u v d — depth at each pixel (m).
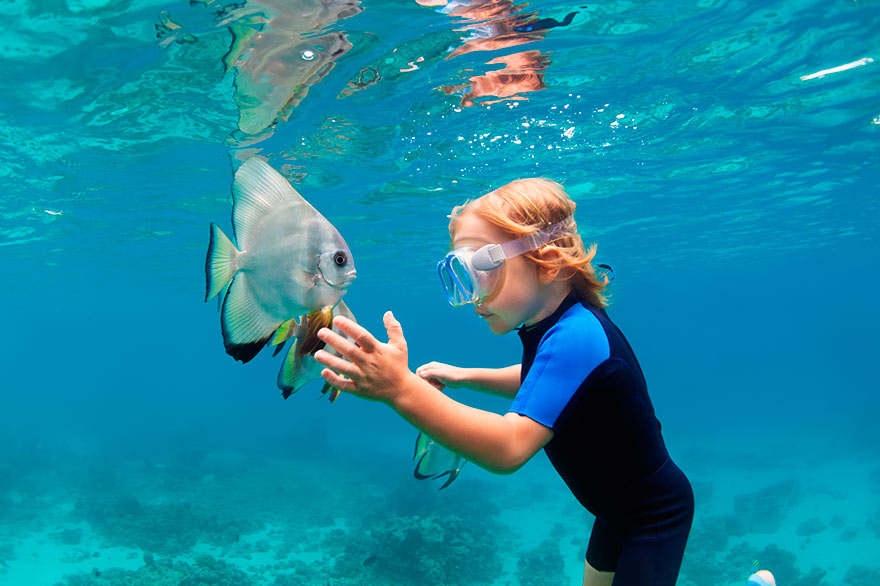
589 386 1.94
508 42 8.48
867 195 22.11
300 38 7.84
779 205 22.73
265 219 1.12
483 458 1.76
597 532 2.54
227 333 1.04
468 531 18.88
